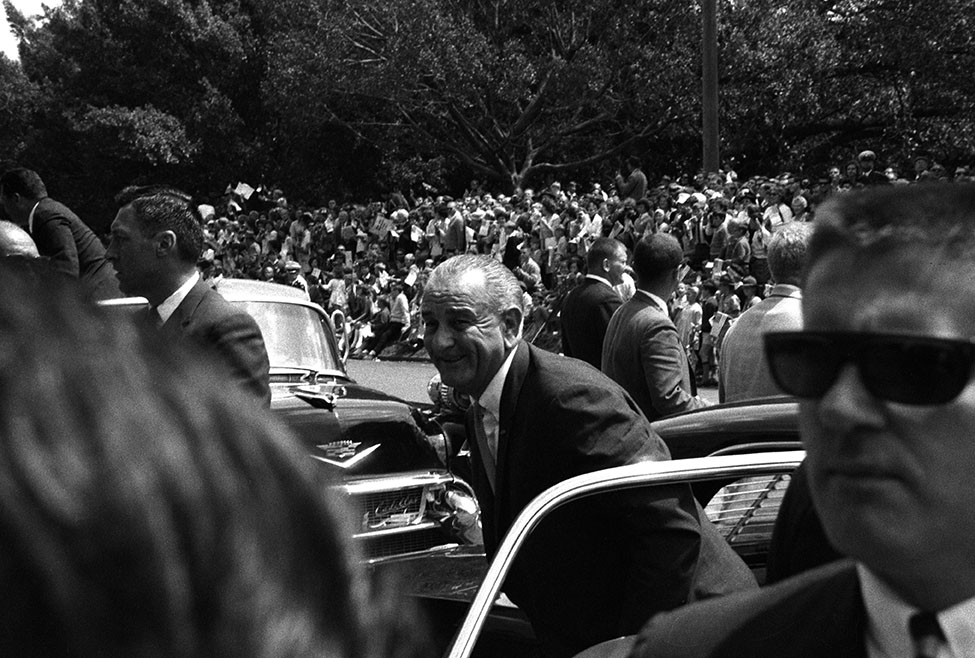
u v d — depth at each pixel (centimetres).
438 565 316
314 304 737
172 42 4331
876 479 109
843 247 115
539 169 3603
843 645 123
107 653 48
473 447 312
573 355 639
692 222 1998
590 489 260
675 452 345
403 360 2255
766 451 323
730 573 269
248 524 52
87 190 4650
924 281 109
